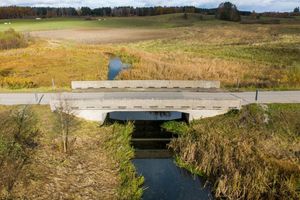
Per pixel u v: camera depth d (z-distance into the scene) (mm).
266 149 19422
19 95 28922
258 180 16359
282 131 22203
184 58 55844
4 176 16703
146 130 26078
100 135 23438
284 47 71000
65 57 57938
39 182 16891
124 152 20984
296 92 29047
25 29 120062
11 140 19859
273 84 33688
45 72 45125
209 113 25281
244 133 21797
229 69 45031
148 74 40375
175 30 119625
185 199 17234
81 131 23438
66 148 20625
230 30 114125
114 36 105688
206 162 19500
